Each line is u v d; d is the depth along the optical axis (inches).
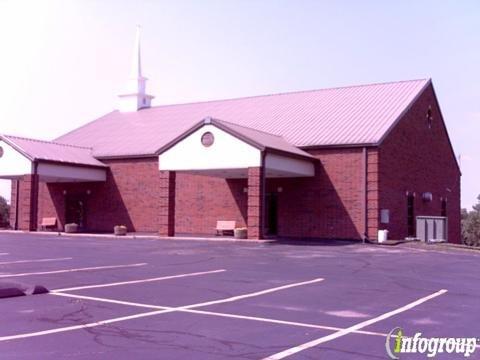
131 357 249.3
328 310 364.2
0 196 2236.7
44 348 261.3
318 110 1309.1
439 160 1430.9
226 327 310.7
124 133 1536.7
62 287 444.5
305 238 1117.7
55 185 1508.4
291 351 262.7
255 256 734.5
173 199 1127.6
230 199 1250.6
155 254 749.9
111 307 362.6
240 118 1389.0
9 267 575.8
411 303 394.9
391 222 1117.7
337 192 1104.8
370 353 261.6
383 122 1143.6
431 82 1363.2
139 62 1726.1
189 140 1075.9
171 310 355.9
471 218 3102.9
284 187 1166.3
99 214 1422.2
